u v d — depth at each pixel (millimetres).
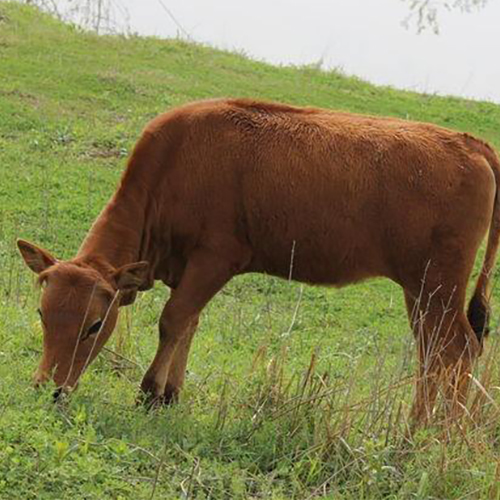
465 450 10562
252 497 9930
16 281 16047
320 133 12172
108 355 13016
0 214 20031
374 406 10953
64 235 19625
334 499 9906
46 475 9305
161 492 9570
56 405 10578
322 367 14234
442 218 12109
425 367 11117
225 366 13047
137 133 25516
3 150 23281
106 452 9961
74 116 25922
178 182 12141
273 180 12047
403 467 10500
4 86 26672
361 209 12070
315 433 10742
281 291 18656
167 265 12531
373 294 19250
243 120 12227
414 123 12516
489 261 12547
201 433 10781
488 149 12492
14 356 12703
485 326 12422
